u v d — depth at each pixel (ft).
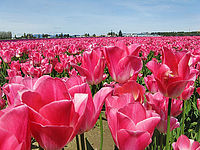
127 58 5.14
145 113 2.99
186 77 3.96
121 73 5.30
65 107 2.15
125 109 2.93
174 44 40.24
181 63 3.86
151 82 7.50
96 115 3.19
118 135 2.78
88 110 3.05
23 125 1.84
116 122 3.00
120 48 5.23
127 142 2.78
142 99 4.59
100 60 5.38
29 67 11.98
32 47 35.42
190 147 3.90
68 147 9.77
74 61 14.83
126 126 2.80
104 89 3.25
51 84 2.26
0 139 1.58
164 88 4.06
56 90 2.28
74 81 3.28
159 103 4.82
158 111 4.74
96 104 3.29
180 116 10.04
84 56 5.43
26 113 1.85
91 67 5.37
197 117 10.28
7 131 1.61
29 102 2.15
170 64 4.13
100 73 5.48
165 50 4.06
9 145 1.64
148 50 27.89
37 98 2.21
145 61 27.53
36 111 2.22
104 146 9.97
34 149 9.61
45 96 2.26
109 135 11.18
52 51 23.95
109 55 5.25
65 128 2.18
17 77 4.01
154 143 6.37
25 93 2.10
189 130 8.66
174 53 4.11
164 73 3.97
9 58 20.95
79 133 3.19
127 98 3.57
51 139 2.23
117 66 5.29
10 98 3.12
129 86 4.49
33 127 2.15
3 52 20.67
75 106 2.49
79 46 35.78
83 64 5.55
